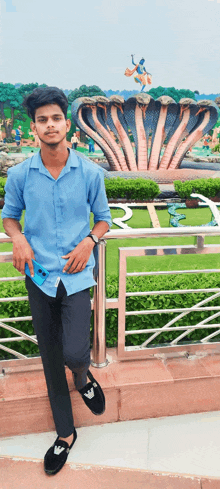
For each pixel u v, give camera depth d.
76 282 1.81
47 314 1.86
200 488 1.87
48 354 1.88
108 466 1.99
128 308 2.61
